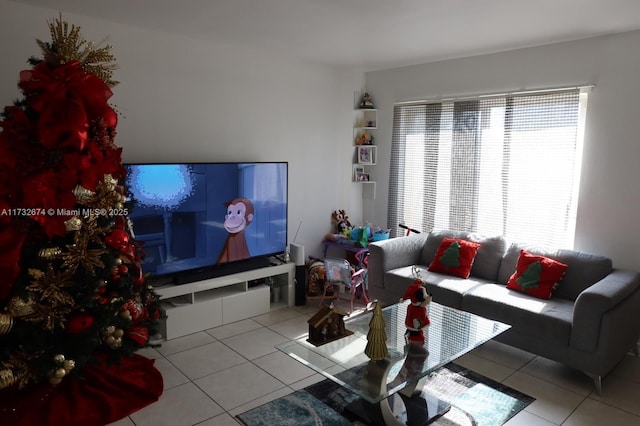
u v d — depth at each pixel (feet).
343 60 15.31
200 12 10.31
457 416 8.87
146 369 10.19
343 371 7.98
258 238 14.14
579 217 12.51
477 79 14.32
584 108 12.51
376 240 16.03
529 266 11.91
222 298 13.03
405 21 10.71
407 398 9.30
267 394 9.53
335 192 17.17
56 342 8.03
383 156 17.21
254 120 14.42
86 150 8.02
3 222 7.54
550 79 12.78
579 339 9.69
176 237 12.24
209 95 13.26
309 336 9.08
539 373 10.59
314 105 16.03
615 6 9.50
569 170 12.61
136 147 12.03
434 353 8.54
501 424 8.64
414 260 14.71
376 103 17.17
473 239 13.80
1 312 7.58
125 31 11.48
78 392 8.91
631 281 10.50
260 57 14.28
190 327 12.46
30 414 8.34
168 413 8.80
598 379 9.65
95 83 8.04
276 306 14.65
